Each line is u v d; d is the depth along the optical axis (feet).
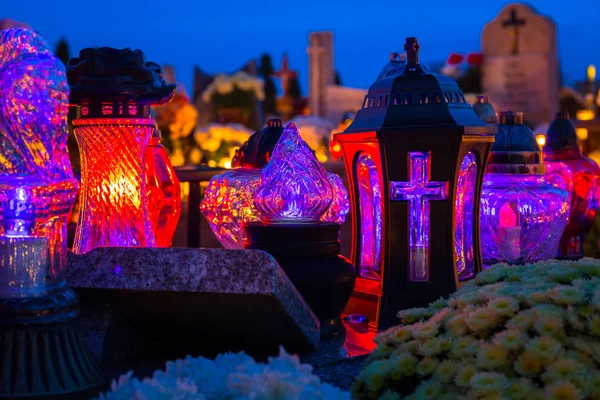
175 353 6.67
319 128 28.58
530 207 9.09
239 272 5.53
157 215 8.60
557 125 10.72
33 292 5.38
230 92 39.52
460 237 8.05
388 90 7.87
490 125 7.81
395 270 7.68
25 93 5.37
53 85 5.46
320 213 7.26
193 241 11.44
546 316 5.05
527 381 4.73
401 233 7.64
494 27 47.32
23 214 5.40
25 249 5.33
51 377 5.31
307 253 6.90
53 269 5.52
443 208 7.57
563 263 6.06
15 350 5.25
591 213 10.65
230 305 5.71
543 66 46.11
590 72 55.52
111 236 7.31
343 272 7.00
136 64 7.23
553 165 10.60
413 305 7.59
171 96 7.47
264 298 5.52
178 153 26.30
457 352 5.17
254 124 39.70
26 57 5.48
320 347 6.82
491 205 9.14
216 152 25.62
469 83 47.83
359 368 6.35
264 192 7.16
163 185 8.61
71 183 5.58
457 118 7.56
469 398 4.78
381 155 7.60
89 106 7.29
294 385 4.44
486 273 6.23
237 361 4.98
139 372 6.11
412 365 5.33
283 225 6.98
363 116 8.00
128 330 6.43
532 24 46.37
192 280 5.62
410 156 7.57
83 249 7.34
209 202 8.73
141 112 7.39
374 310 7.79
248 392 4.40
